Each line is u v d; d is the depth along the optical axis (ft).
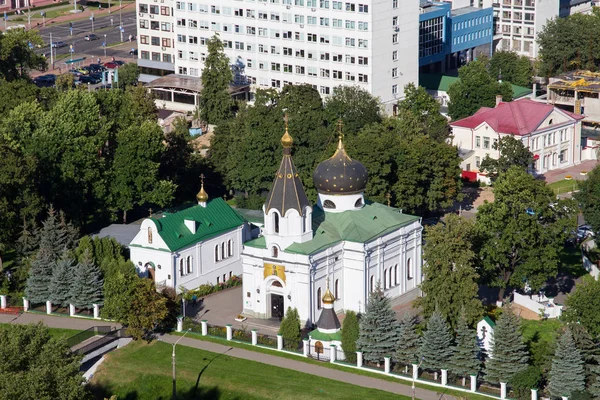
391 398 650.02
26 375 600.39
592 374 645.10
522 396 644.69
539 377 645.92
